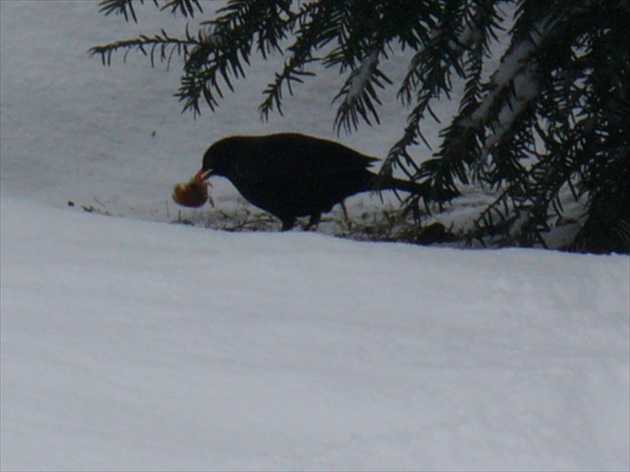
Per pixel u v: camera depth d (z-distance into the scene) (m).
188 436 5.89
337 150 17.33
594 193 14.73
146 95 25.30
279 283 8.29
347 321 7.55
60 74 25.84
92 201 21.17
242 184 17.84
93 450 5.67
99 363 6.76
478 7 13.62
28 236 9.41
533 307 7.93
